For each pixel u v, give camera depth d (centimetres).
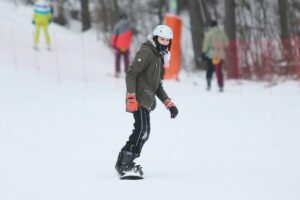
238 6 4675
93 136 1808
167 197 1039
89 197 1059
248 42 3794
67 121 2125
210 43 3105
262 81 3578
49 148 1619
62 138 1780
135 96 1214
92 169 1339
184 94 2992
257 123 1977
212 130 1861
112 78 3656
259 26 4356
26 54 3753
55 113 2327
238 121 2038
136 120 1238
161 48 1226
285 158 1390
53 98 2800
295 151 1475
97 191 1105
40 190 1129
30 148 1623
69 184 1177
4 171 1330
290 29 4384
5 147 1644
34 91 2986
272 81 3484
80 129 1947
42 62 3662
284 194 1035
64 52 4072
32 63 3588
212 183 1145
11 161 1447
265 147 1543
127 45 3738
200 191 1077
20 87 3034
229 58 3722
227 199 1012
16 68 3397
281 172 1235
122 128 1955
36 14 3866
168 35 1219
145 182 1180
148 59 1212
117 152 1543
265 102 2548
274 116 2133
